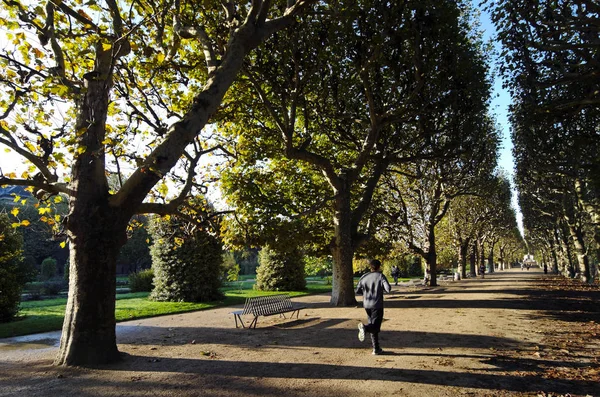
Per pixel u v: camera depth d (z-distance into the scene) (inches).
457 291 882.8
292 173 669.9
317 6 488.1
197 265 698.2
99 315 261.1
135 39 360.2
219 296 727.7
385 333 364.8
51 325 434.0
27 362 270.8
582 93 542.3
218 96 295.9
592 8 399.5
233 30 335.9
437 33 510.9
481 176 1077.1
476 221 1434.5
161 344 331.0
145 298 776.3
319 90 547.5
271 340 345.1
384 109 557.6
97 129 275.0
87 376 233.8
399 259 1510.8
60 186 265.0
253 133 621.9
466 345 309.1
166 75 443.2
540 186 1021.8
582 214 976.9
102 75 276.5
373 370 241.9
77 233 258.1
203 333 384.5
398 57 507.2
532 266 4940.9
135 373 240.7
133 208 273.6
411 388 205.9
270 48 498.9
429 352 287.1
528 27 473.4
